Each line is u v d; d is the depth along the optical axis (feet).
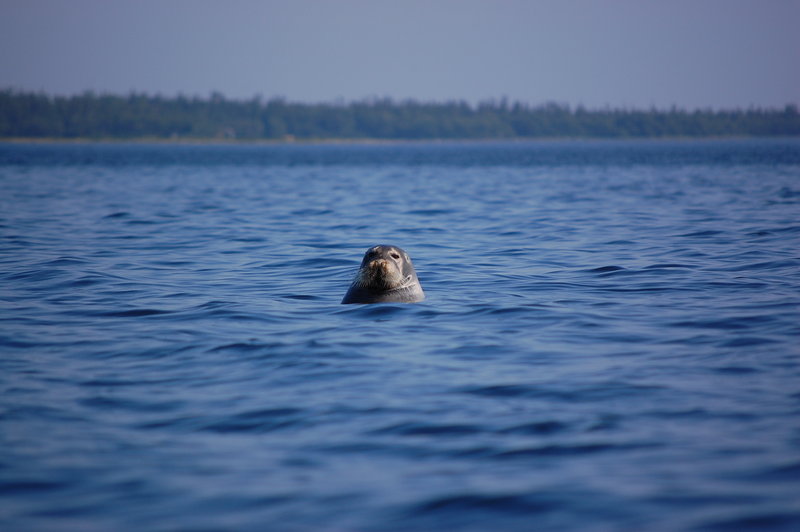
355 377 111.04
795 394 101.14
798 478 75.92
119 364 118.83
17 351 126.31
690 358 119.24
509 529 67.87
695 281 184.24
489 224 325.83
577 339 131.85
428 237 282.15
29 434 89.97
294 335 135.23
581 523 68.49
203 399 102.06
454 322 144.56
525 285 183.11
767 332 133.49
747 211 360.28
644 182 643.04
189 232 302.04
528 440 87.25
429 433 89.76
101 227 319.06
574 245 253.65
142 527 68.54
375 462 81.92
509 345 128.06
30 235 288.30
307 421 93.86
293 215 377.30
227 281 192.65
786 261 210.18
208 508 71.87
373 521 69.41
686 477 76.84
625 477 77.20
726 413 94.63
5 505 72.59
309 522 69.31
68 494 74.79
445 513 70.64
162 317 150.82
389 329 139.33
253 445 86.74
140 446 86.48
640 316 148.46
